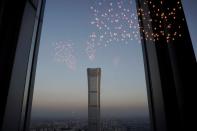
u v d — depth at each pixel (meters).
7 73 2.34
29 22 2.86
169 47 3.19
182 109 2.77
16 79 2.44
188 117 2.72
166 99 2.86
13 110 2.36
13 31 2.57
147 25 3.61
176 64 3.01
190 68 2.95
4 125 2.16
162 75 3.01
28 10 2.84
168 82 2.97
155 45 3.27
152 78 3.29
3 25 2.59
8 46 2.47
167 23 3.36
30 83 2.89
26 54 2.73
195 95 2.81
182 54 3.04
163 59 3.15
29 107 2.80
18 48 2.52
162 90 2.92
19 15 2.68
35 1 3.07
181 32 3.21
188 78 2.90
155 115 3.08
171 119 2.76
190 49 3.07
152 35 3.37
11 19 2.64
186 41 3.13
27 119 2.73
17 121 2.46
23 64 2.64
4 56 2.41
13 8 2.73
